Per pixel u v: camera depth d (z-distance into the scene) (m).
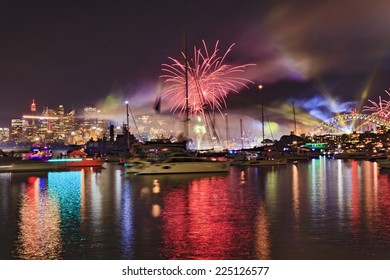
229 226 22.27
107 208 29.28
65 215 26.53
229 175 57.91
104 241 19.48
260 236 19.95
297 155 126.12
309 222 23.00
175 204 30.44
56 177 61.75
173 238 19.84
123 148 141.00
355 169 73.19
